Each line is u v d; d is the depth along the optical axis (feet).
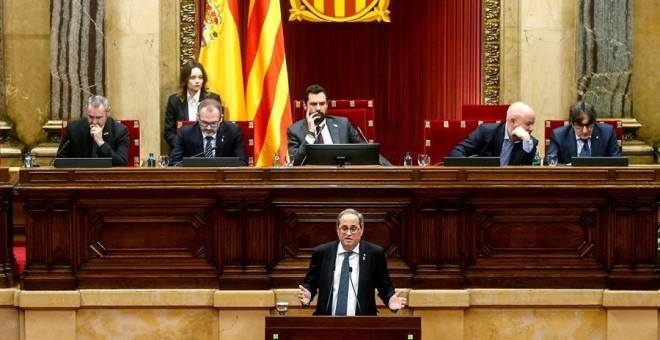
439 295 89.51
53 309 89.61
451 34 135.74
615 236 90.38
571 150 104.37
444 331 90.07
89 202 90.07
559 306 90.38
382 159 107.14
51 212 89.66
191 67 116.16
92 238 90.48
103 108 100.99
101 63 125.39
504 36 130.72
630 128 128.57
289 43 139.85
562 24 129.18
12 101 127.44
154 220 90.48
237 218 90.12
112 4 126.41
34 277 89.61
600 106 128.57
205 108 100.27
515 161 101.40
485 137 102.58
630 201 90.02
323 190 90.27
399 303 83.35
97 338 90.22
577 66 128.36
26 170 89.51
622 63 128.16
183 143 102.17
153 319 90.38
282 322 76.07
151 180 89.76
